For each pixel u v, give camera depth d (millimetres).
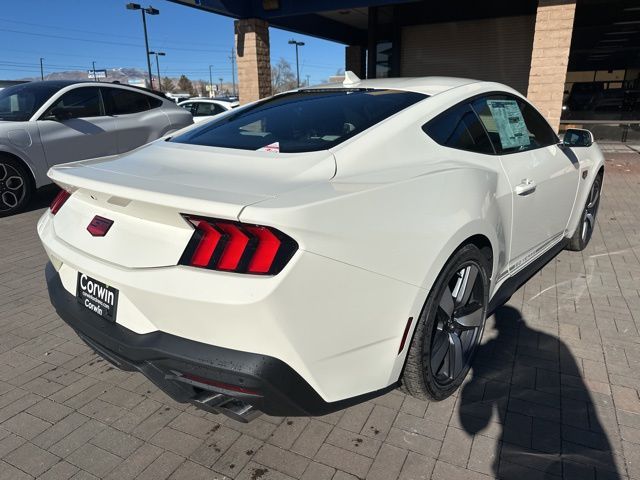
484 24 15391
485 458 2066
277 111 2732
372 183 1933
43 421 2369
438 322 2324
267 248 1588
